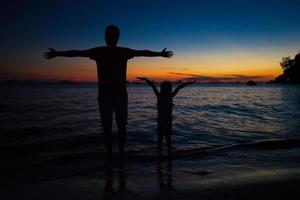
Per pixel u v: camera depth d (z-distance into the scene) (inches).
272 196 141.7
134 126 428.1
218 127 434.9
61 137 339.3
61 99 1243.2
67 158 224.4
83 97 1460.4
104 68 196.2
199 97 1515.7
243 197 140.1
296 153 251.9
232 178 173.3
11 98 1286.9
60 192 146.9
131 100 1209.4
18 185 159.6
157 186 157.6
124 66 199.9
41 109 724.0
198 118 552.1
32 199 137.0
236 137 354.9
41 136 348.2
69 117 548.7
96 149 277.6
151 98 1392.7
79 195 142.5
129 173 185.5
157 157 233.1
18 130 392.8
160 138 227.9
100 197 139.4
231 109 768.3
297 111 713.0
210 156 238.7
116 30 195.8
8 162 219.3
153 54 200.5
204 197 140.0
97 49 194.4
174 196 141.3
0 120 500.4
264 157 236.4
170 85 227.3
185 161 221.0
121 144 212.2
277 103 1013.8
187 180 169.5
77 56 191.9
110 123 204.5
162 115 225.0
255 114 640.4
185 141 322.3
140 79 231.1
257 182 164.1
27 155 249.4
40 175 182.1
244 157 235.9
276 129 422.0
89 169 194.9
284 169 199.0
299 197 140.8
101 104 199.8
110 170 192.9
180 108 791.7
